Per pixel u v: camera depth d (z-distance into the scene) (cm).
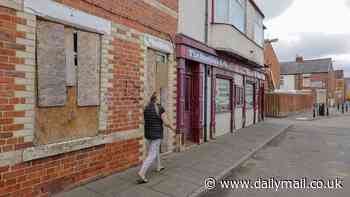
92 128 536
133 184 532
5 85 389
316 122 1998
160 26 739
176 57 822
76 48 502
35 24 426
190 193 500
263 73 1873
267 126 1579
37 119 434
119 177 568
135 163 648
